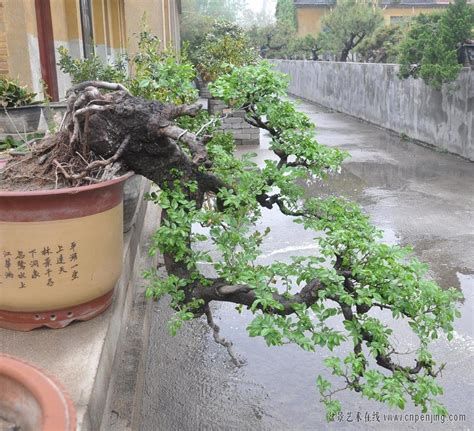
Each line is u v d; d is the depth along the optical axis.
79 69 6.57
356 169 10.78
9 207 2.49
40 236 2.54
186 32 32.47
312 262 2.67
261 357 4.14
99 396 2.47
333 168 3.35
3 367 1.74
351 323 2.51
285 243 6.34
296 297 2.77
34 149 3.04
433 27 13.58
